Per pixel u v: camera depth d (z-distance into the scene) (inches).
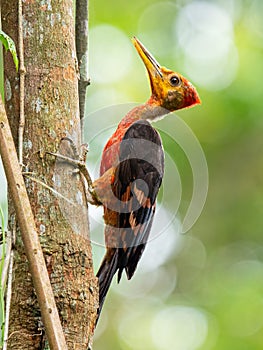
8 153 251.8
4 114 254.1
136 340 732.0
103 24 719.1
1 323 278.1
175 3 741.3
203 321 718.5
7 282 275.6
